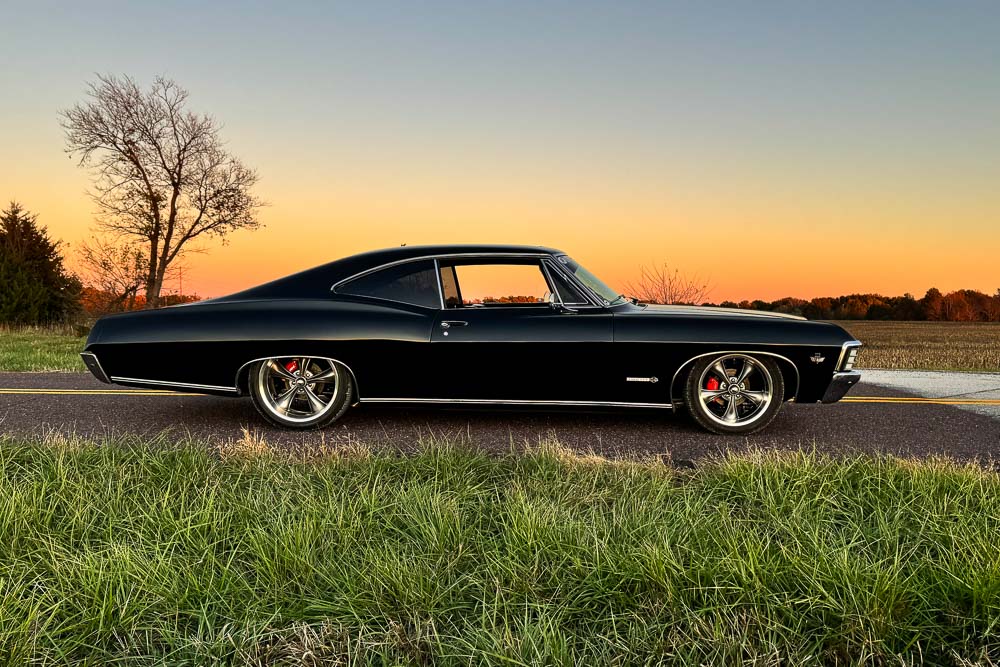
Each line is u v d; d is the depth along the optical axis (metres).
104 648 1.96
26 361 10.61
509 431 5.08
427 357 4.84
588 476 3.44
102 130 29.81
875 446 4.65
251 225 32.41
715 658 1.88
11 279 28.48
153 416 5.76
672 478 3.49
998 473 3.63
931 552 2.57
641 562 2.31
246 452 3.88
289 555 2.37
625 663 1.87
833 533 2.67
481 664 1.86
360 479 3.38
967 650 1.93
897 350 21.20
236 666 1.88
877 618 2.00
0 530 2.62
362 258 5.14
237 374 4.93
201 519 2.75
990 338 36.38
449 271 5.10
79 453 3.77
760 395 4.89
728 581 2.23
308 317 4.88
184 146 31.19
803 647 1.94
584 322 4.80
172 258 31.70
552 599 2.19
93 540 2.65
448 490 3.16
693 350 4.73
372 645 1.95
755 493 3.15
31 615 1.95
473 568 2.42
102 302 30.69
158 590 2.19
